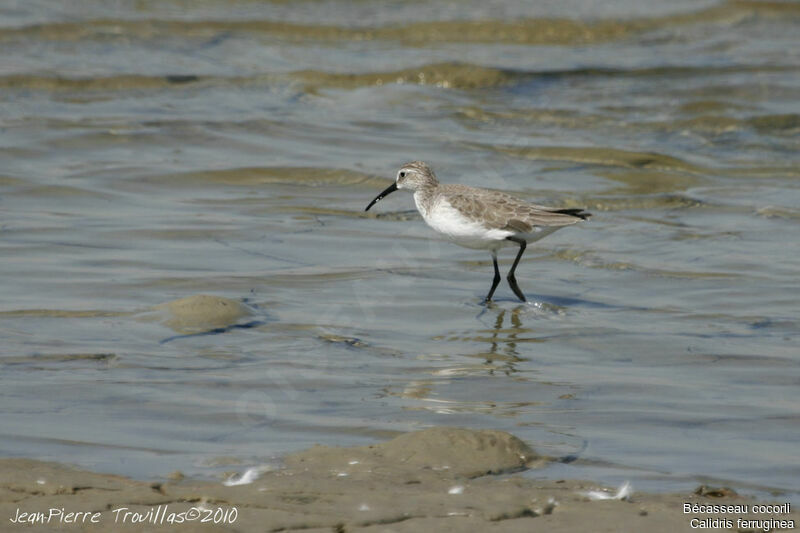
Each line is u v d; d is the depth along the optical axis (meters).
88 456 8.35
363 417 9.41
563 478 8.02
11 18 28.47
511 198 13.43
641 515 7.26
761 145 21.36
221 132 21.02
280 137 20.89
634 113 23.50
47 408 9.38
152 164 18.84
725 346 11.57
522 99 24.52
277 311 12.53
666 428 9.24
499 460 8.27
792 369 10.84
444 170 19.22
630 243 15.66
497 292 13.69
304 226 16.14
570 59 28.00
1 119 21.00
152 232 15.44
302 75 25.44
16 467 7.95
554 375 10.70
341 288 13.51
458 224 13.42
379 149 20.39
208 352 11.05
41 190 17.19
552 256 15.19
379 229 16.23
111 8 30.45
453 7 32.66
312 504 7.35
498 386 10.33
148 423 9.12
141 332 11.57
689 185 18.78
